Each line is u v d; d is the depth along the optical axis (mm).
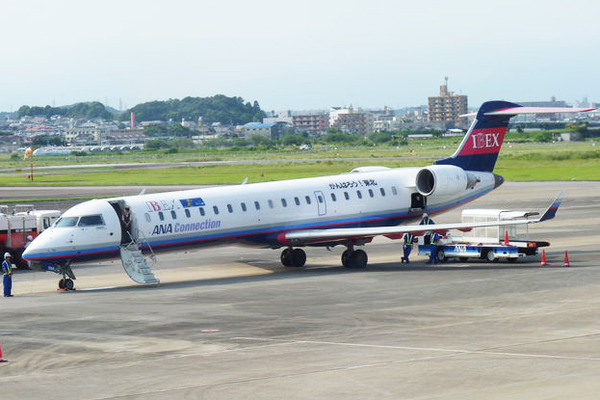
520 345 31641
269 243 57656
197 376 28078
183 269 58812
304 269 57250
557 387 25547
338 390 25859
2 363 30797
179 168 196875
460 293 44375
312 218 58938
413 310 39781
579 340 32344
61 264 50531
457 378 26906
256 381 27141
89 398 25703
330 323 37094
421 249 59094
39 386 27297
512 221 54281
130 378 28078
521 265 55562
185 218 53438
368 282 49438
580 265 54688
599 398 24266
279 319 38375
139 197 53625
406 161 195250
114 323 38219
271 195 57531
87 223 50688
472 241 59000
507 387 25703
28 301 46156
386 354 30641
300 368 28797
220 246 56031
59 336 35531
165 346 33125
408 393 25344
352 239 57031
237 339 34125
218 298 45062
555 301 41250
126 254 51344
